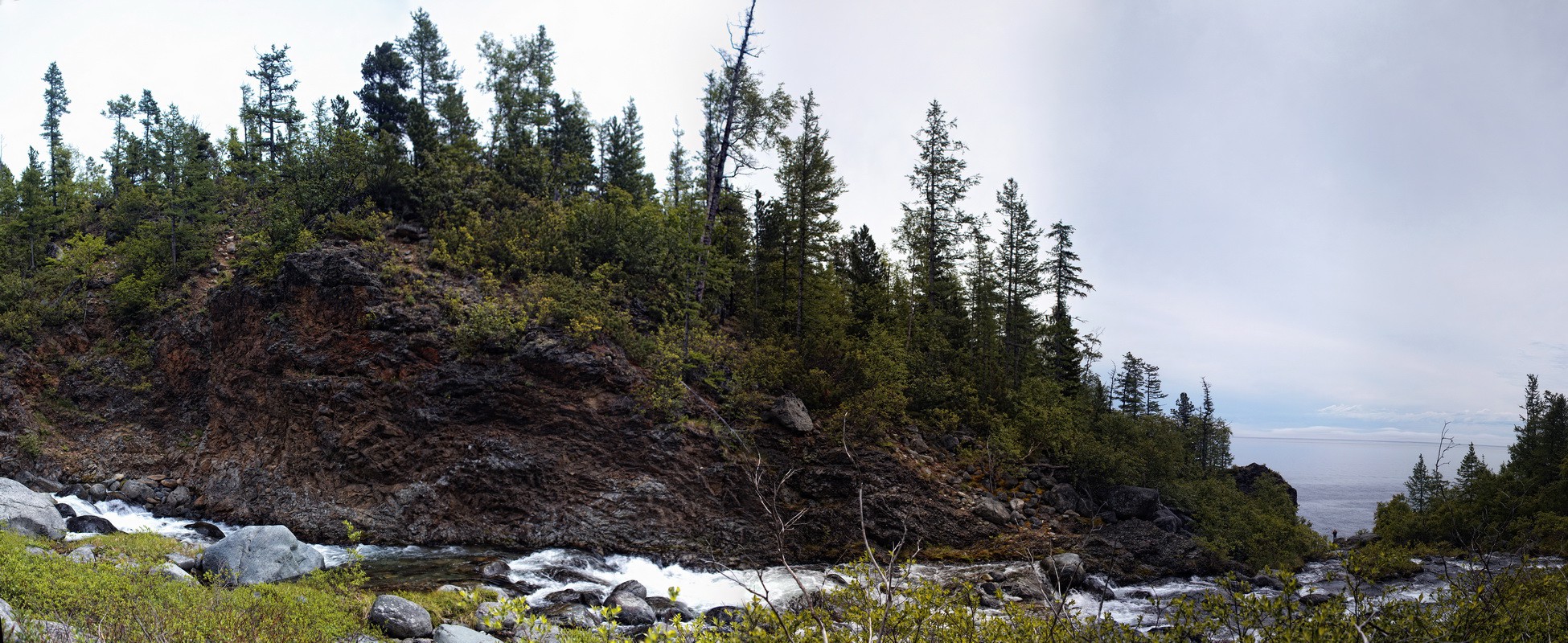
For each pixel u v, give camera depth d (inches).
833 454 1126.4
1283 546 1133.7
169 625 410.0
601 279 1288.1
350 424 1071.6
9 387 1282.0
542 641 438.9
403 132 2031.3
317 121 1756.9
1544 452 1945.1
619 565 920.3
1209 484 1370.6
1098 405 1756.9
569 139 2126.0
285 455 1096.2
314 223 1396.4
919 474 1143.6
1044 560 938.1
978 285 1786.4
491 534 993.5
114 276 1519.4
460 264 1267.2
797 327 1477.6
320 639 467.8
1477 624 261.0
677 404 1103.0
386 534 999.0
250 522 1052.5
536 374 1083.9
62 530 780.0
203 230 1568.7
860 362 1307.8
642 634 646.5
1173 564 1018.7
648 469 1049.5
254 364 1186.6
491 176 1688.0
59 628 370.0
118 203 1809.8
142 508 1115.9
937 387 1406.3
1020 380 1624.0
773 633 270.2
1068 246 1963.6
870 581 295.7
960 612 289.1
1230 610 272.7
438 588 748.6
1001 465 1227.2
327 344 1130.7
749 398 1166.3
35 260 1667.1
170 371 1328.7
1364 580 289.6
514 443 1043.3
